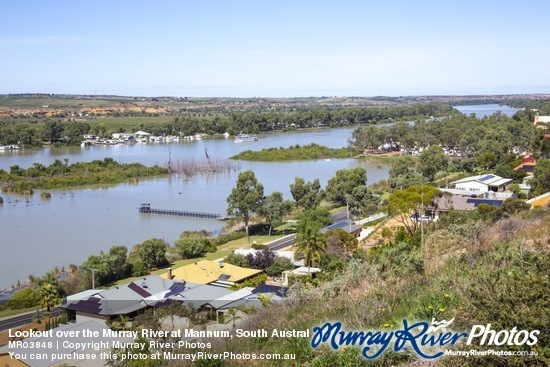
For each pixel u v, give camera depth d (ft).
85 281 127.85
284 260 132.05
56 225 197.88
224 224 207.10
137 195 269.85
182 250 158.20
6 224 198.29
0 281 134.72
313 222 150.61
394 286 37.58
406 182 245.65
